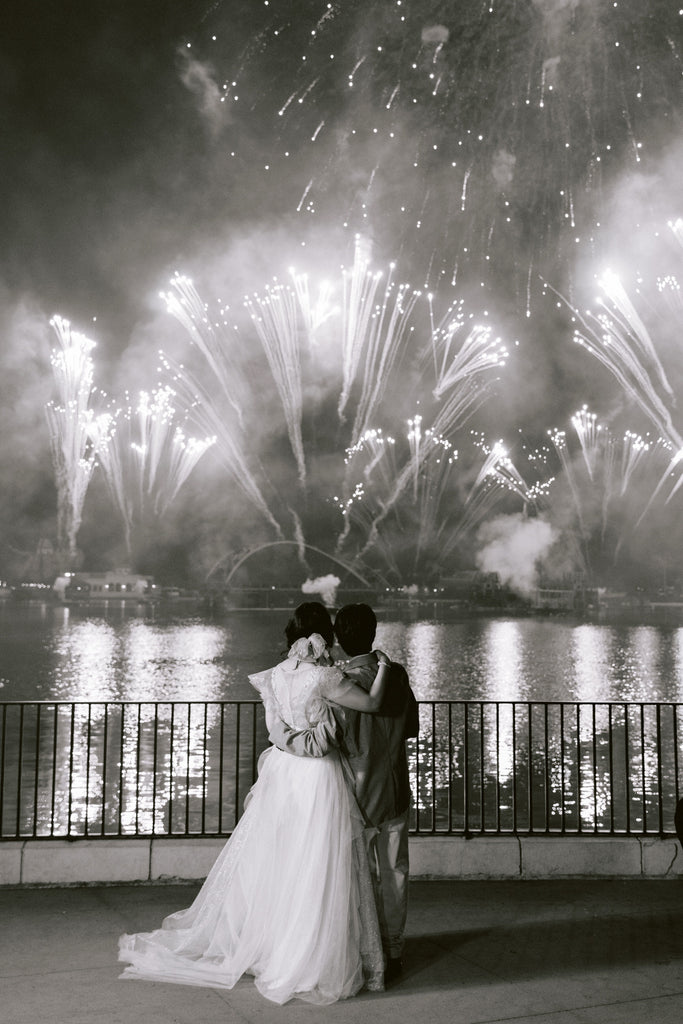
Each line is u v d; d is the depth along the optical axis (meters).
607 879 7.85
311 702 5.59
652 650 121.38
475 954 6.10
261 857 5.63
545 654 115.94
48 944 6.20
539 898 7.31
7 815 32.69
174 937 5.94
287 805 5.59
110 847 7.68
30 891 7.41
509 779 39.97
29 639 138.25
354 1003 5.32
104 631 156.25
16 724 55.12
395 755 5.78
